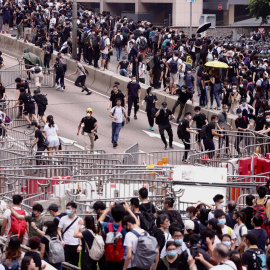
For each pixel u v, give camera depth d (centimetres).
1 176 2955
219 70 4681
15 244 1803
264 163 3397
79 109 5022
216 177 2647
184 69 4975
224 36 9994
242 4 12206
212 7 12094
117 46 6353
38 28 6644
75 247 2103
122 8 13425
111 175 2955
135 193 2880
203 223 2188
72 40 5784
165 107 4153
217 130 3916
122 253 1895
